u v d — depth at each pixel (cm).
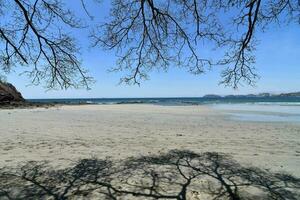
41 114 2211
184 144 888
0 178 542
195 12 649
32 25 603
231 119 1817
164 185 508
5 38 602
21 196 458
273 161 675
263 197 456
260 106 3978
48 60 656
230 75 675
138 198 450
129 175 565
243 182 525
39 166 623
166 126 1380
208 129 1266
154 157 712
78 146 842
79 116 2033
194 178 547
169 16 671
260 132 1172
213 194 467
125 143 898
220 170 600
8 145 845
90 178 546
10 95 3912
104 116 2050
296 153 762
